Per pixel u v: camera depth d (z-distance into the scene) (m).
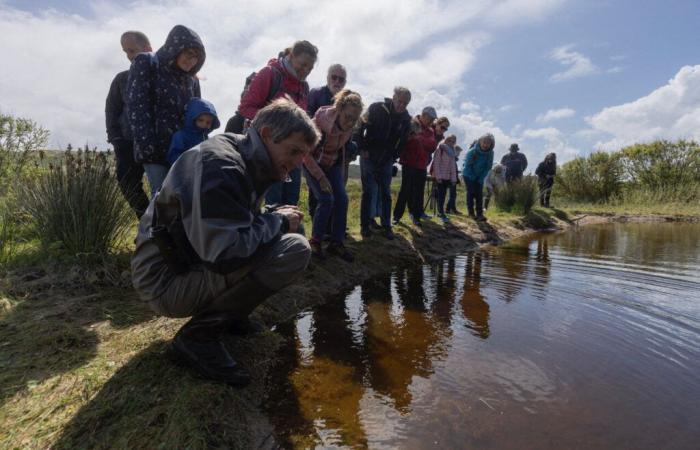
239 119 4.26
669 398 2.20
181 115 3.24
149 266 1.97
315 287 3.68
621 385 2.32
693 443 1.85
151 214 1.97
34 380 1.88
